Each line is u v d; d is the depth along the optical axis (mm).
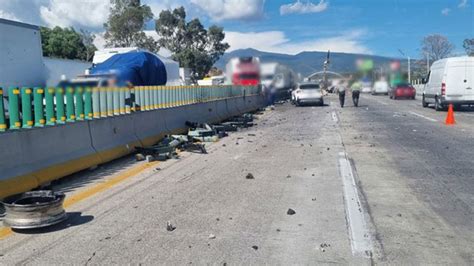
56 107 8711
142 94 12695
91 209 6652
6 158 7148
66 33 58500
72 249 5090
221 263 4699
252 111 28484
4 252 5016
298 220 6098
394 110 27781
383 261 4727
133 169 9648
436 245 5152
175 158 11109
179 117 15391
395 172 9219
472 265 4605
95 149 9828
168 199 7211
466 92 25250
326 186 8062
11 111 7617
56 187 8000
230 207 6742
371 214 6348
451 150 11852
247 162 10594
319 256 4871
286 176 8961
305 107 33062
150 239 5391
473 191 7566
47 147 8195
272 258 4824
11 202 6129
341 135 15656
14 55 14055
